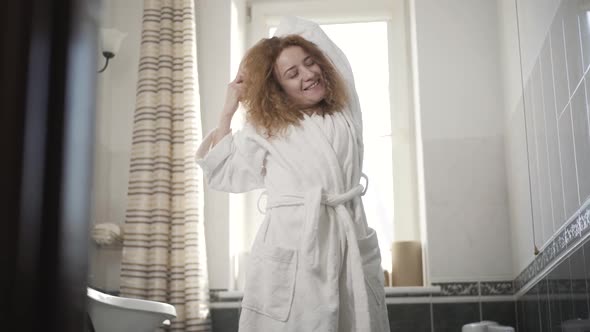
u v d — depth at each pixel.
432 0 3.20
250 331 1.82
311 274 1.82
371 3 3.45
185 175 2.94
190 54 3.08
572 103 1.70
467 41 3.14
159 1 3.16
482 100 3.08
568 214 1.80
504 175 3.00
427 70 3.13
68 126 0.15
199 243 2.88
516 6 2.61
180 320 2.81
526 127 2.47
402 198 3.26
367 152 3.33
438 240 2.96
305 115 2.07
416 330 2.89
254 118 2.09
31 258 0.14
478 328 2.63
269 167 2.03
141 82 3.05
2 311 0.14
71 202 0.15
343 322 1.85
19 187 0.14
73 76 0.15
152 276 2.83
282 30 2.27
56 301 0.14
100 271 2.83
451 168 3.02
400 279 3.02
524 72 2.47
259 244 1.89
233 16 3.30
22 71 0.14
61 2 0.15
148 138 2.98
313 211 1.85
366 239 1.96
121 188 3.07
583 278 1.63
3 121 0.14
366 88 3.40
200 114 3.13
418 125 3.15
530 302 2.53
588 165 1.54
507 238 2.94
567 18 1.70
